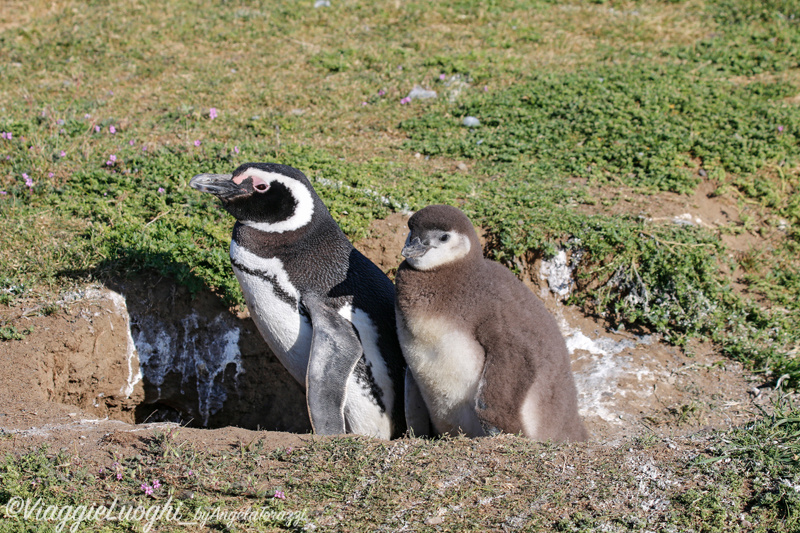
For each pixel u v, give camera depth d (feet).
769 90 44.73
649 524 15.66
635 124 40.45
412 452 18.20
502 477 17.21
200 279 28.07
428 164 38.37
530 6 57.82
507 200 34.19
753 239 33.76
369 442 18.85
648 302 30.22
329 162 36.65
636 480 17.06
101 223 30.07
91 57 49.19
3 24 52.75
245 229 23.66
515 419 19.67
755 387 26.71
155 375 27.78
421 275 20.48
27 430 19.79
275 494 16.44
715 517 15.72
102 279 27.02
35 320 24.81
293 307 23.30
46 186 32.27
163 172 33.91
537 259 31.24
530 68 48.21
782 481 16.58
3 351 23.41
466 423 21.15
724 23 54.65
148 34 52.26
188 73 47.88
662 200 34.76
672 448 18.43
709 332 29.45
